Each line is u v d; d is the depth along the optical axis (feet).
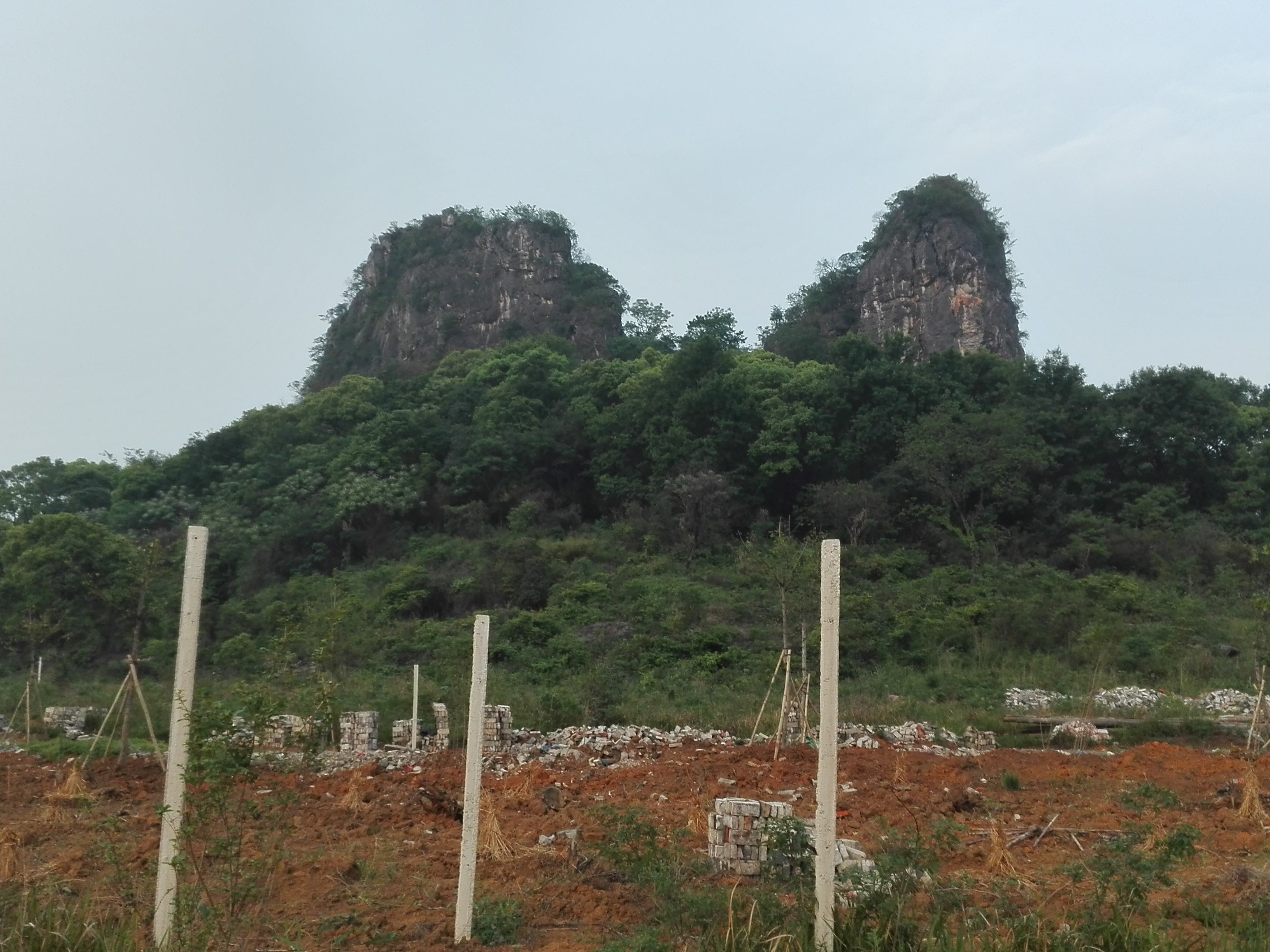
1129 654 89.86
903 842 25.90
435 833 36.94
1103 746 65.31
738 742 64.44
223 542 158.61
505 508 166.30
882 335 260.21
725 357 172.55
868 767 51.72
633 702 79.41
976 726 70.85
